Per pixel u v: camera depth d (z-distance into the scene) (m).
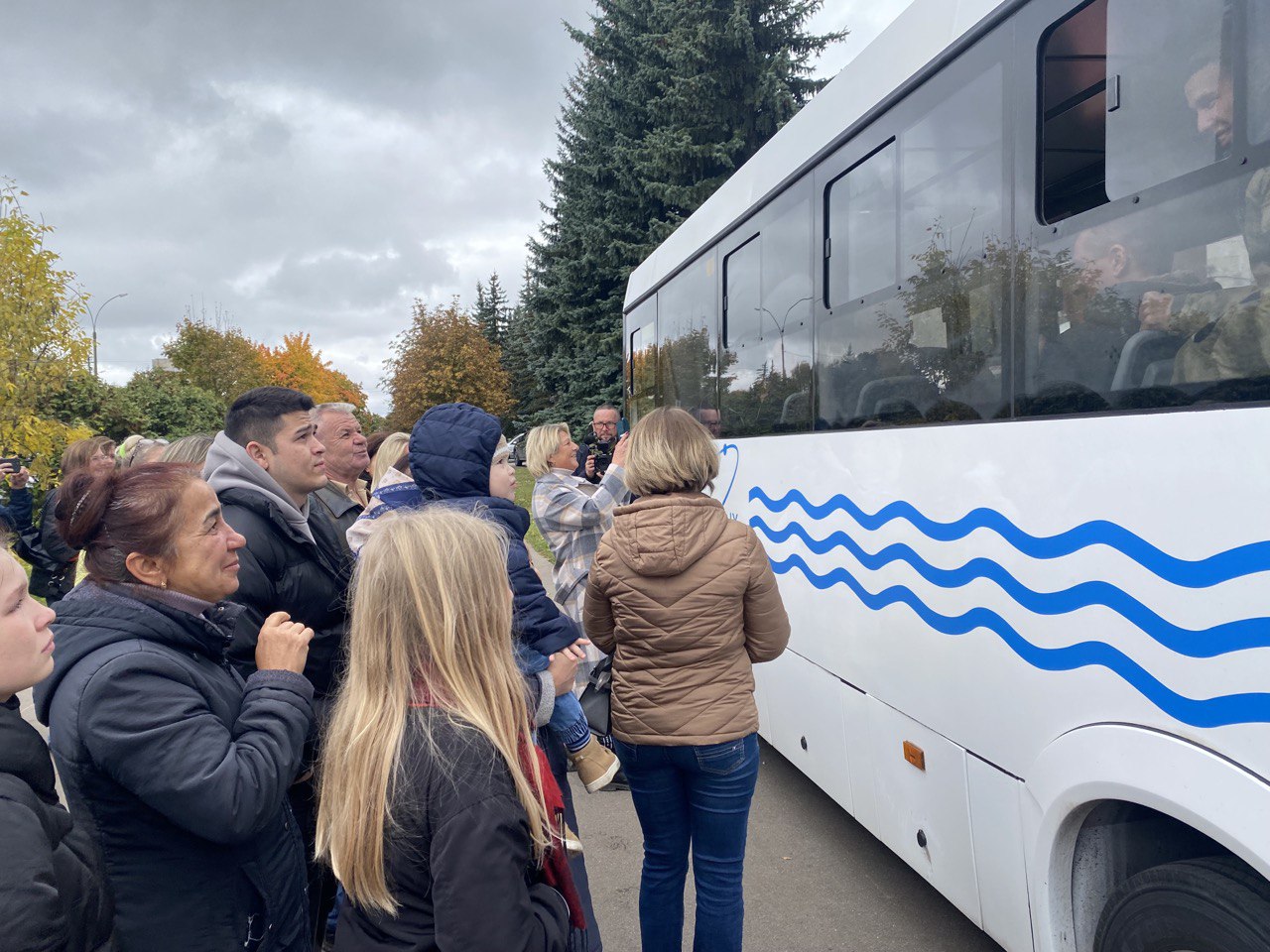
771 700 4.58
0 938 1.18
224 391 47.00
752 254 4.77
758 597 2.76
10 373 12.32
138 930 1.76
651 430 2.79
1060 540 2.34
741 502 4.91
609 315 23.72
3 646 1.36
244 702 2.00
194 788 1.72
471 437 2.56
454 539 1.66
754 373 4.72
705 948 2.74
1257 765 1.74
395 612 1.60
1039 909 2.39
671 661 2.72
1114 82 2.26
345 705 1.61
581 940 1.86
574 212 24.80
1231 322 1.89
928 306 3.06
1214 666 1.85
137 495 1.93
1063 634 2.31
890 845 3.33
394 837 1.49
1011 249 2.63
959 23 2.93
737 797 2.73
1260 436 1.77
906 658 3.14
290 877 2.09
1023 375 2.55
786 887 3.84
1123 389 2.17
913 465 3.10
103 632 1.81
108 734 1.69
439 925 1.43
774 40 20.42
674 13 20.41
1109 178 2.27
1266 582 1.74
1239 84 1.92
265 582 2.62
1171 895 2.02
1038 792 2.38
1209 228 1.97
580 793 5.20
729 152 20.52
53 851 1.32
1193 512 1.92
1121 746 2.07
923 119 3.13
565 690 2.49
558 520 4.51
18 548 5.37
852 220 3.65
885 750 3.32
